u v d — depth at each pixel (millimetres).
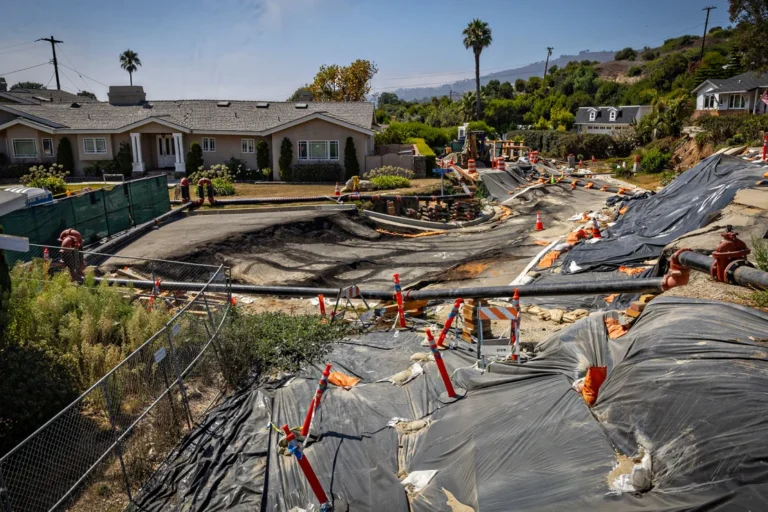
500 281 16875
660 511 4512
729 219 14273
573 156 49688
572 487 5293
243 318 12016
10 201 11344
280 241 21672
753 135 36625
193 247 19062
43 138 37625
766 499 4180
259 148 36594
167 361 9852
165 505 7086
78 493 7164
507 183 37594
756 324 7023
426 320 12891
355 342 11258
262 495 6930
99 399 8648
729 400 5305
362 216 26266
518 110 88812
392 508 6168
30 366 8609
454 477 6352
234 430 8438
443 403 8156
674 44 131375
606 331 8211
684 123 52000
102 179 36656
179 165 36969
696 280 10500
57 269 14266
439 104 96500
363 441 7621
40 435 7582
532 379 7781
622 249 16953
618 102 88500
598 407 6465
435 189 31516
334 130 35875
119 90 41625
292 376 10000
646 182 38094
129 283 13602
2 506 5832
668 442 5285
